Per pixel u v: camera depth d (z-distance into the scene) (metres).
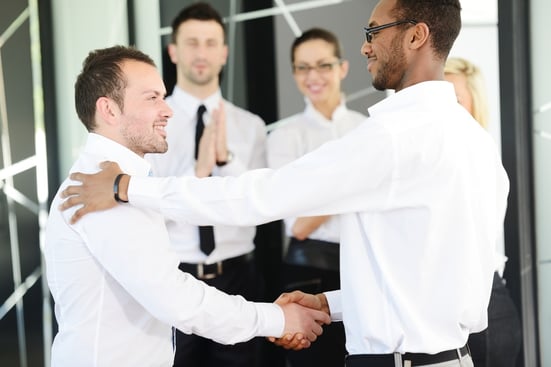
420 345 1.49
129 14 3.28
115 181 1.61
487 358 2.21
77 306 1.67
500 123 2.93
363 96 3.37
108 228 1.60
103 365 1.65
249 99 3.48
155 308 1.61
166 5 3.33
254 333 1.75
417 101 1.56
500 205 1.77
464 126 1.57
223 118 2.82
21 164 3.17
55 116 3.21
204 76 2.92
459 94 2.70
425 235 1.50
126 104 1.73
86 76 1.75
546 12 2.91
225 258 2.84
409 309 1.50
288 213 1.55
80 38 3.23
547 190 2.94
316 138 3.07
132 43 3.28
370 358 1.54
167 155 2.89
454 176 1.50
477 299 1.55
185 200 1.57
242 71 3.47
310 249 2.93
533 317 2.93
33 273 3.21
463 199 1.51
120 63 1.74
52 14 3.20
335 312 1.90
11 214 3.16
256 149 3.13
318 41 3.04
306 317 1.82
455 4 1.61
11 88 3.15
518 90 2.89
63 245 1.68
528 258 2.92
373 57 1.67
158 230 1.66
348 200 1.52
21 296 3.19
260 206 1.54
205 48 2.91
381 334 1.52
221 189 1.57
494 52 2.93
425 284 1.51
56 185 3.21
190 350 2.76
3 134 3.14
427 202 1.49
